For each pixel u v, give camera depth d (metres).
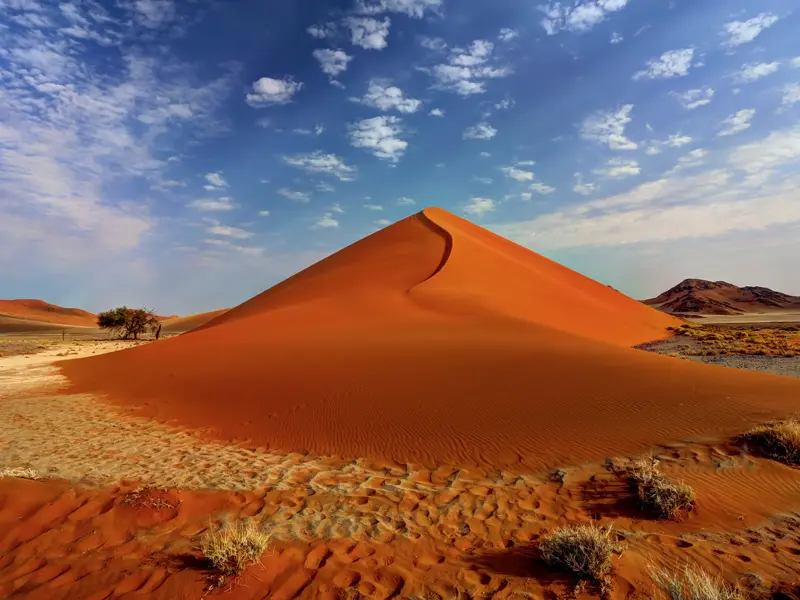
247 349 24.31
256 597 4.98
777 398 11.05
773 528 5.92
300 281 49.75
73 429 13.26
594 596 4.80
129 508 6.77
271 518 6.87
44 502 6.86
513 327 26.12
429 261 45.06
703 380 13.42
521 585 5.07
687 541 5.77
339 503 7.44
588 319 39.34
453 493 7.75
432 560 5.70
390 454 9.94
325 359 19.88
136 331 72.50
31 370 28.11
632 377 14.01
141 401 17.12
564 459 8.77
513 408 11.86
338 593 5.02
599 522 6.47
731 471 7.60
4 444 11.52
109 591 5.04
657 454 8.47
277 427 12.46
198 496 7.41
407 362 18.00
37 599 4.96
